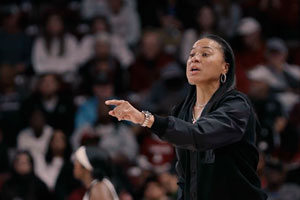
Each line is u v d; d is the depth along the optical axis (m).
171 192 21.33
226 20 32.28
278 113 25.75
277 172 21.92
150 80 29.55
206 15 31.09
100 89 26.41
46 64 30.62
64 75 30.16
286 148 24.64
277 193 21.88
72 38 31.25
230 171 9.05
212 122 8.62
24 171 23.44
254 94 26.25
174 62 29.48
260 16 33.72
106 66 28.75
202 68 9.21
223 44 9.36
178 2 33.62
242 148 9.12
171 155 25.28
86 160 15.26
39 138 26.17
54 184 23.84
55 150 25.00
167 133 8.41
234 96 9.11
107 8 33.31
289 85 29.27
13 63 31.16
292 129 25.00
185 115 9.68
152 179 21.42
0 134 25.86
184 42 30.80
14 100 28.75
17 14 32.28
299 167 23.19
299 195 21.89
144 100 27.42
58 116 27.03
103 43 28.97
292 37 33.59
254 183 9.20
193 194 9.28
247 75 29.11
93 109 26.61
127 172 23.84
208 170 9.12
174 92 26.89
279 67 29.55
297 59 32.03
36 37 31.88
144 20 33.84
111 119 25.83
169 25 32.41
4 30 31.61
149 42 29.86
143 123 8.38
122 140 25.31
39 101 27.56
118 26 33.03
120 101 8.30
